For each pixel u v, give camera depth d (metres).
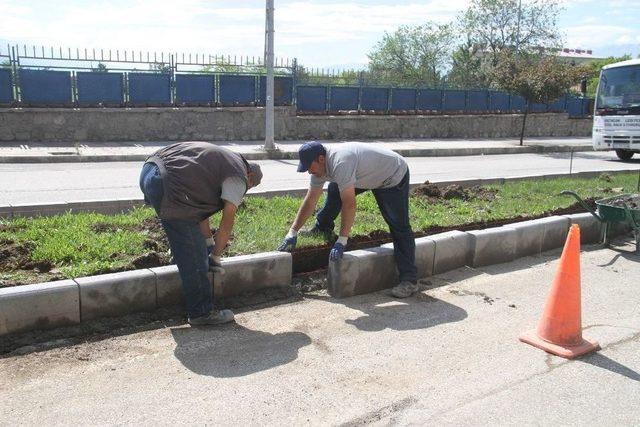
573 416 3.44
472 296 5.41
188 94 18.81
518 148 21.55
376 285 5.47
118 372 3.74
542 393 3.69
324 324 4.63
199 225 4.39
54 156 14.19
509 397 3.63
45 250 5.09
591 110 31.06
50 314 4.16
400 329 4.59
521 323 4.79
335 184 5.80
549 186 10.20
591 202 8.95
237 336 4.34
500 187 9.88
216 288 4.89
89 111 17.23
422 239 5.93
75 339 4.16
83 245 5.34
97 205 7.15
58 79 16.94
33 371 3.70
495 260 6.42
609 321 4.91
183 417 3.27
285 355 4.06
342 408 3.43
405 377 3.83
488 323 4.77
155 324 4.48
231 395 3.52
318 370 3.87
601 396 3.68
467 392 3.67
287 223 6.59
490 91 26.39
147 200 4.35
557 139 27.25
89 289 4.28
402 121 23.48
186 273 4.32
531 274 6.12
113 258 5.13
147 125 18.19
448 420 3.35
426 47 40.34
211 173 4.19
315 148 4.97
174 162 4.16
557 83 21.27
